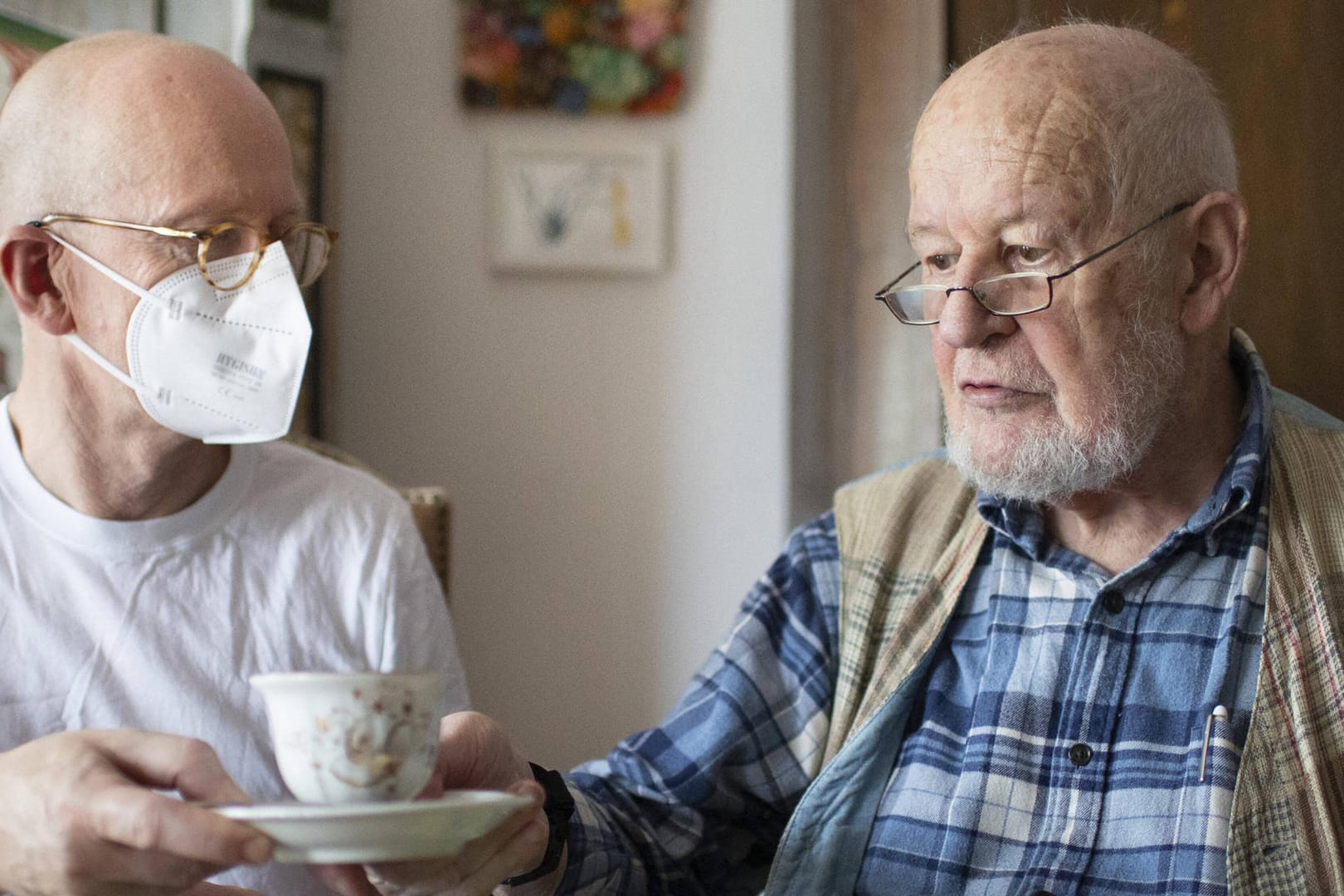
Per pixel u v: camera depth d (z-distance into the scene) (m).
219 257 1.19
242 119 1.21
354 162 2.79
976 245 1.21
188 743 0.81
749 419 2.77
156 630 1.23
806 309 2.54
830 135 2.47
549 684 2.79
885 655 1.30
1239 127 1.86
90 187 1.17
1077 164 1.17
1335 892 1.07
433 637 1.37
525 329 2.80
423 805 0.74
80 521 1.22
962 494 1.40
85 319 1.19
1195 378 1.24
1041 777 1.21
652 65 2.76
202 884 0.95
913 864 1.23
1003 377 1.20
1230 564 1.22
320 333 2.66
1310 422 1.29
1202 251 1.24
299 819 0.72
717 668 1.39
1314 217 1.82
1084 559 1.27
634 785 1.34
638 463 2.79
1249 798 1.10
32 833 0.76
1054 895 1.16
